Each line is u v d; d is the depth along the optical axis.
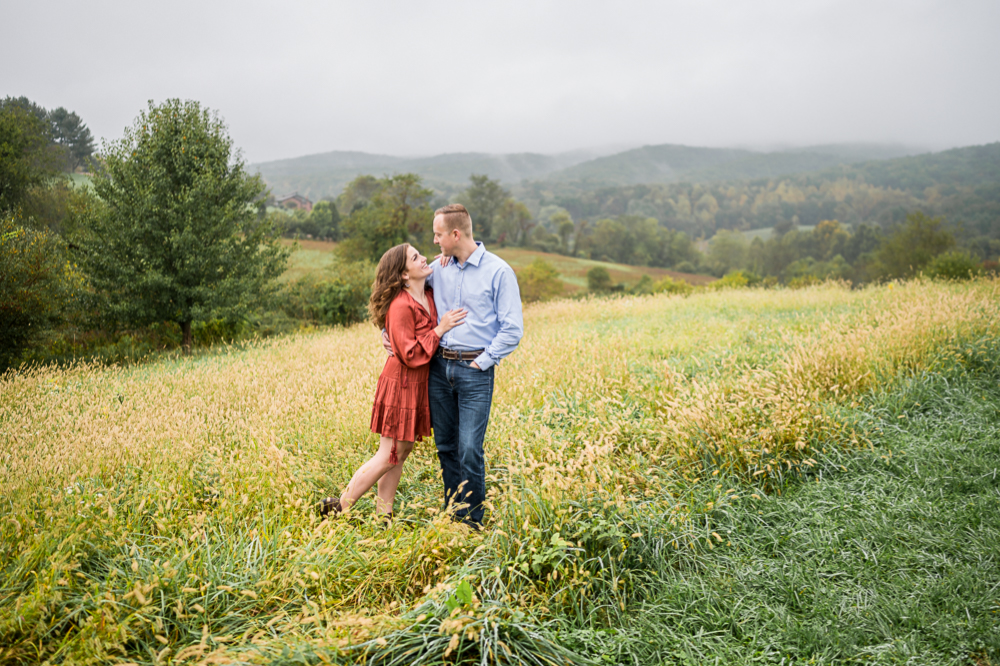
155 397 5.22
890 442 3.55
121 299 12.94
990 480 3.00
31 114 25.14
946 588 2.22
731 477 3.28
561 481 2.74
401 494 3.41
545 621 2.23
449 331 3.08
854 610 2.18
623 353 6.17
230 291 13.57
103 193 12.85
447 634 1.96
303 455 3.68
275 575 2.36
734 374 4.98
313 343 9.07
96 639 1.92
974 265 15.55
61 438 3.85
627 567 2.54
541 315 11.78
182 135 13.56
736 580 2.43
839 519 2.83
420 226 58.12
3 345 10.71
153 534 2.80
